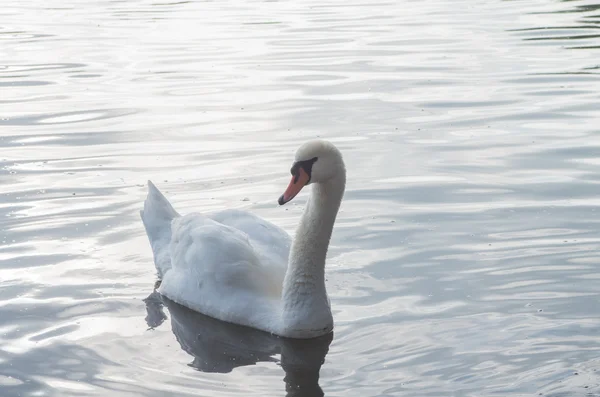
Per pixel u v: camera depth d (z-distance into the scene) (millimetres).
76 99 19984
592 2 32062
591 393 8500
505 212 13078
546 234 12250
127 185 14539
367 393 8711
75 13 31766
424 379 8914
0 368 9219
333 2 34281
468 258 11609
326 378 9094
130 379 9078
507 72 21875
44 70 22828
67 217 13234
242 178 14805
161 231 12070
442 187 14148
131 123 18078
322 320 10133
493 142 16406
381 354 9492
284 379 9125
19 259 11867
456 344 9562
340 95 20000
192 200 13828
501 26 28031
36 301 10789
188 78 21859
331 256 11828
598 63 22547
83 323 10328
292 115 18438
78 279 11398
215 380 9109
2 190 14281
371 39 26391
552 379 8773
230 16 30922
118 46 25766
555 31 26812
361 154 15828
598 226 12453
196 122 18078
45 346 9734
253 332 10422
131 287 11320
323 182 10062
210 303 10820
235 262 10859
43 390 8781
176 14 31438
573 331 9727
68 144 16734
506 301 10469
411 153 15844
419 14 30750
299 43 25906
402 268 11430
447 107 18891
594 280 10906
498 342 9555
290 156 15828
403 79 21375
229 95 20188
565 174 14633
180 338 10141
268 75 22031
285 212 13414
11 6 33656
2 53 24859
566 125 17391
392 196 13812
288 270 10266
